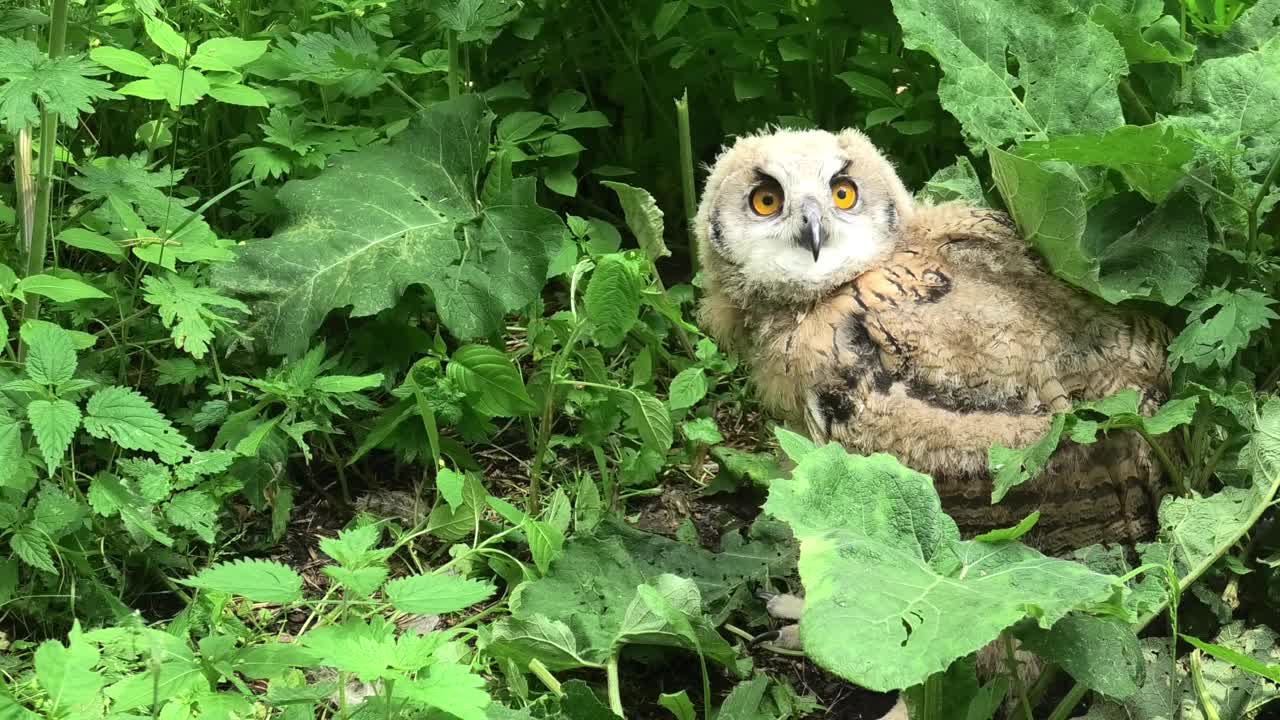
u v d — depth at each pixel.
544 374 1.36
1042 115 1.29
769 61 1.66
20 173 1.18
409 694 0.86
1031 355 1.13
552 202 1.68
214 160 1.52
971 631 0.87
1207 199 1.22
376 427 1.31
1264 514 1.16
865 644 0.87
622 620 1.15
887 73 1.56
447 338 1.45
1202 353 1.15
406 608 0.89
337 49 1.47
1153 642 1.08
